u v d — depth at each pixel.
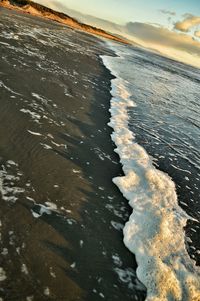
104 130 8.21
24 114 7.14
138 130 9.22
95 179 5.89
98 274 3.98
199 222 5.71
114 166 6.61
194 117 13.24
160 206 5.64
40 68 11.26
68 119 7.91
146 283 4.05
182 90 19.66
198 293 4.02
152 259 4.36
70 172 5.79
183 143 9.56
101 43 32.84
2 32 15.45
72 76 12.04
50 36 20.89
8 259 3.66
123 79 15.54
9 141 5.91
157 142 8.84
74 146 6.75
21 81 9.05
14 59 11.10
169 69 32.69
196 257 4.80
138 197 5.73
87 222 4.76
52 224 4.44
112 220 5.00
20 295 3.32
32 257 3.81
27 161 5.56
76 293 3.62
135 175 6.39
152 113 11.49
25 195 4.75
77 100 9.52
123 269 4.18
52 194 5.02
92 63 16.47
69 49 18.05
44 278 3.62
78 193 5.31
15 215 4.32
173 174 7.27
